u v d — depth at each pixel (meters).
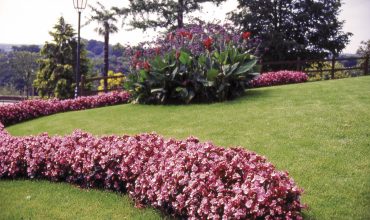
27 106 12.51
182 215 3.94
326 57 25.67
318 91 10.36
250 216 3.33
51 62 38.09
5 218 4.14
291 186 3.50
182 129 7.61
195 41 11.92
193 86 10.58
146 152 4.84
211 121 7.95
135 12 25.23
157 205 4.23
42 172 5.60
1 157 5.89
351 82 12.04
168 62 10.98
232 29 12.30
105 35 26.84
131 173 4.70
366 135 6.01
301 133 6.40
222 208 3.48
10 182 5.55
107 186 4.96
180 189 3.96
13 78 75.38
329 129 6.46
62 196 4.80
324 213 3.85
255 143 6.15
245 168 3.87
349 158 5.15
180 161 4.17
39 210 4.34
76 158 5.21
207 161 4.09
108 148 5.10
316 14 24.92
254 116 7.94
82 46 39.53
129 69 12.91
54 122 10.45
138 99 11.48
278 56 24.38
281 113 7.96
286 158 5.33
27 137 6.36
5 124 11.89
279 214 3.27
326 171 4.80
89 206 4.43
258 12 25.06
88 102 13.65
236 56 10.57
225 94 10.29
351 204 3.99
